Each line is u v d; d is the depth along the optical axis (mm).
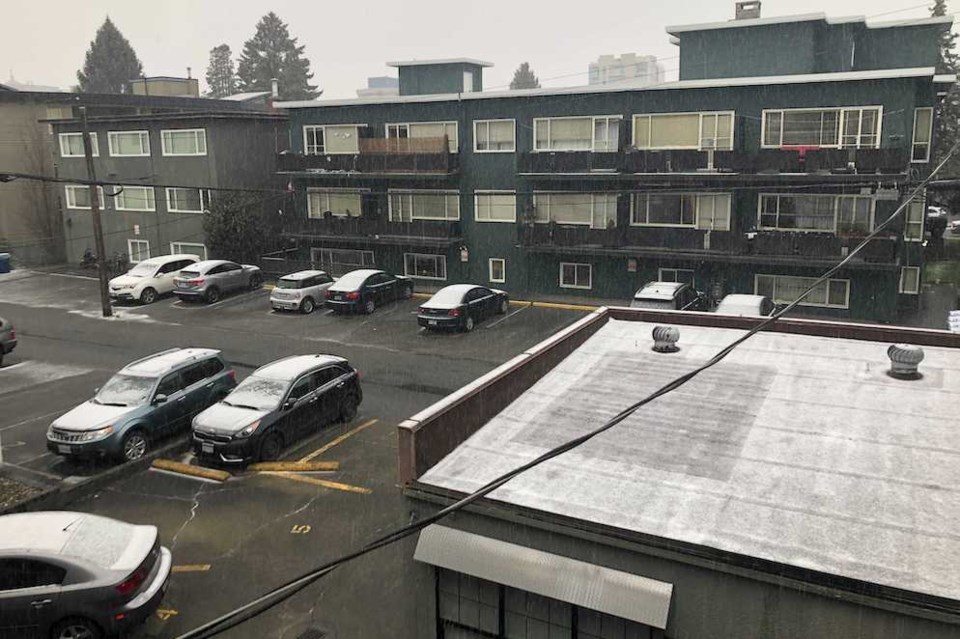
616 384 12375
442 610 8938
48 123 42031
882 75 25500
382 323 28297
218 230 36562
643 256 29875
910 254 28312
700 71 31484
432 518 6105
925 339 13711
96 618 9695
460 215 34219
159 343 26031
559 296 32688
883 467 9195
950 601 6523
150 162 39250
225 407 16203
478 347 24844
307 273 30969
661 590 7559
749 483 8898
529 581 8016
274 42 91812
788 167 27016
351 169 34938
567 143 31453
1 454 16062
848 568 7145
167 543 12820
